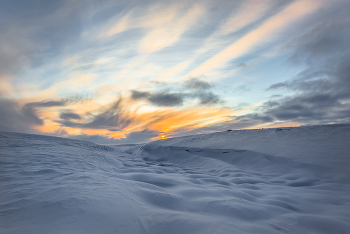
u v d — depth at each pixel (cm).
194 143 1205
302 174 519
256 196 320
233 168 661
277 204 269
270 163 654
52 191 204
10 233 123
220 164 751
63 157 523
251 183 457
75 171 351
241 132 1274
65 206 165
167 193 244
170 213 176
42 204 168
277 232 169
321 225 200
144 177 371
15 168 345
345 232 191
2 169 333
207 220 165
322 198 319
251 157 757
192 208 212
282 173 564
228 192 292
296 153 679
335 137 782
